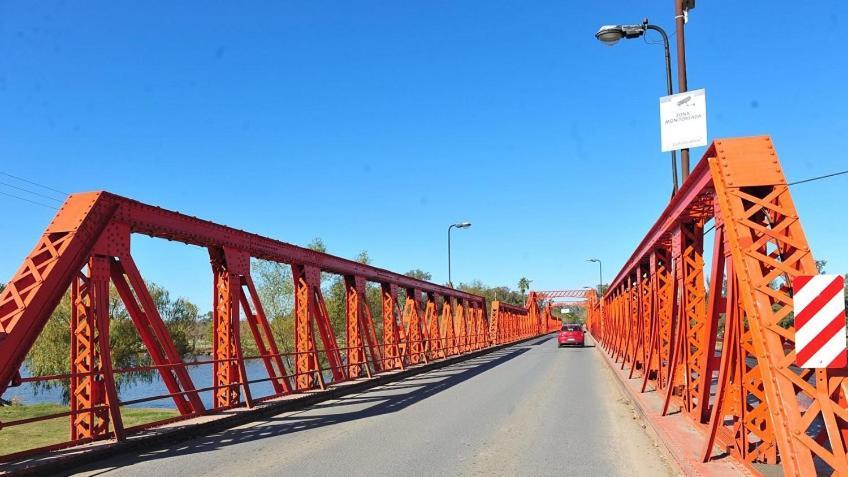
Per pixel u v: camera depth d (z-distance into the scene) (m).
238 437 10.83
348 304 21.61
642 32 13.74
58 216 9.97
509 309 62.59
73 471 8.15
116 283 10.83
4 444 12.72
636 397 13.96
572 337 49.00
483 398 16.08
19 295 8.85
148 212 11.23
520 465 8.27
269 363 15.13
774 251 6.46
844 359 4.81
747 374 7.26
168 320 35.88
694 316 10.59
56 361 30.33
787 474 4.95
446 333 35.09
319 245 41.62
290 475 7.78
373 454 9.06
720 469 6.93
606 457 8.75
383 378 21.12
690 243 10.66
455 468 8.11
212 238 13.08
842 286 4.88
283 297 35.81
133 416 18.30
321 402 16.11
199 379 38.97
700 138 11.46
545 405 14.52
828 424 4.77
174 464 8.55
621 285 27.42
